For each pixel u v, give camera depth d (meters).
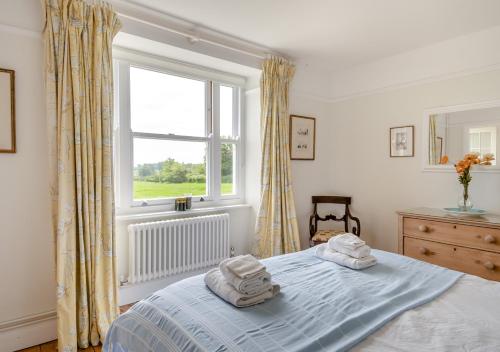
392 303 1.28
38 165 2.05
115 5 2.22
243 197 3.53
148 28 2.43
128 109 2.68
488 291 1.42
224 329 1.09
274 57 3.16
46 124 2.04
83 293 2.02
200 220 2.93
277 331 1.08
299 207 3.65
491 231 2.29
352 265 1.73
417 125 3.16
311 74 3.71
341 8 2.32
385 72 3.39
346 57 3.36
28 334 2.02
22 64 1.97
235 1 2.22
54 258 2.01
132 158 2.73
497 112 2.62
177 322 1.17
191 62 2.98
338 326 1.09
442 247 2.57
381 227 3.50
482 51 2.68
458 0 2.20
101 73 2.11
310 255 2.01
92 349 2.02
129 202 2.71
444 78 2.94
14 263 2.00
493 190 2.65
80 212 2.00
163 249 2.72
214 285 1.41
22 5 1.96
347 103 3.79
